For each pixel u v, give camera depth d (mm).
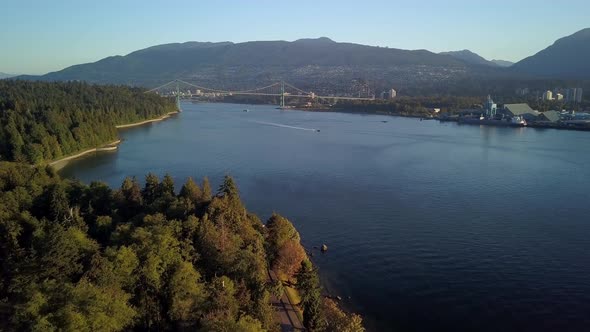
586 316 88250
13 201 97625
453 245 118750
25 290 63000
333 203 153250
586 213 143000
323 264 108938
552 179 186625
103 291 62656
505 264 108375
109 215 100812
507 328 84875
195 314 67500
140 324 67625
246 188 171250
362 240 122312
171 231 82188
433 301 93312
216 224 90750
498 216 140125
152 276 69938
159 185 120000
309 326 75062
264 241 99062
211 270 79562
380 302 92938
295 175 191375
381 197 159875
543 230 128750
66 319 55219
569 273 104000
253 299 74875
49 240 71812
